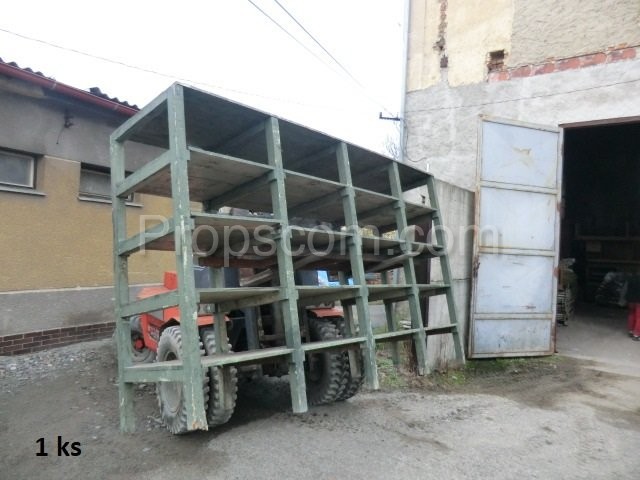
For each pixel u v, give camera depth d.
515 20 7.53
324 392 4.43
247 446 3.52
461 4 8.03
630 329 8.13
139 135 3.54
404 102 8.51
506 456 3.48
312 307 4.96
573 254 12.41
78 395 4.57
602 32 6.88
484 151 6.61
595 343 7.60
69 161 6.56
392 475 3.11
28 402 4.36
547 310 6.90
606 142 12.56
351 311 4.31
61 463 3.24
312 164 4.43
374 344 3.67
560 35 7.17
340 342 3.41
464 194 6.57
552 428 4.07
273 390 5.14
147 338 5.41
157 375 2.91
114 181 3.39
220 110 3.17
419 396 4.93
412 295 4.27
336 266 4.91
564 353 7.00
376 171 4.66
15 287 5.86
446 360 5.96
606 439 3.85
